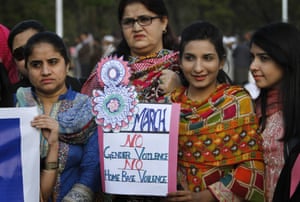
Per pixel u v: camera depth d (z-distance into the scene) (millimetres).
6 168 4523
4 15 33469
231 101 4480
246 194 4402
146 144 4539
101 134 4613
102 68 4637
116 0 40688
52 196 4668
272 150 4457
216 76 4629
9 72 6207
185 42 4598
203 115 4492
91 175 4656
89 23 43156
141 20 5027
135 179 4551
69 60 4852
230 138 4434
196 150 4473
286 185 4188
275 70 4559
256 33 4656
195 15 50812
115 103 4586
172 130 4504
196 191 4477
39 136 4523
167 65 4996
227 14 42781
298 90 4461
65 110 4691
